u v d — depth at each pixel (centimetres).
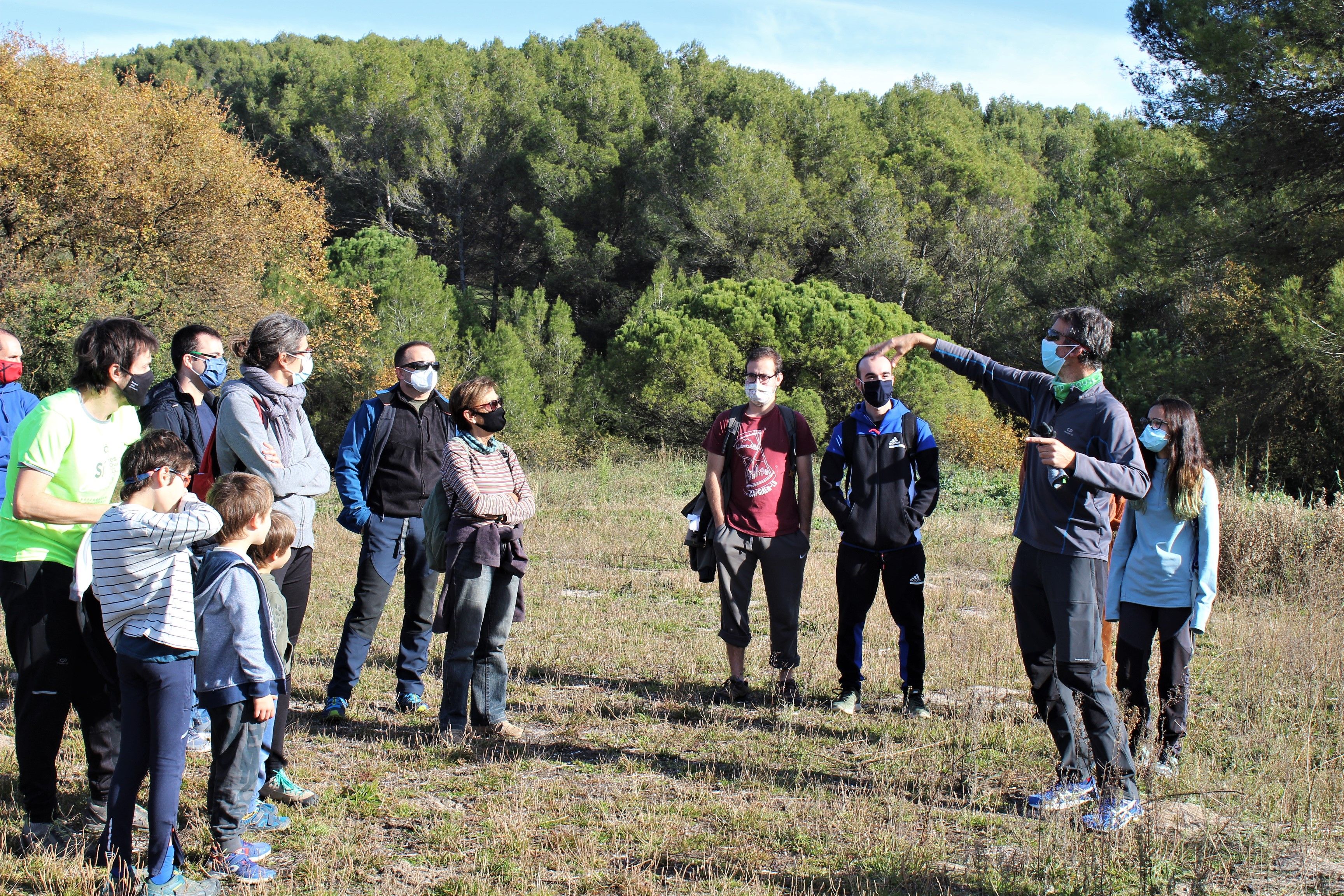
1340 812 395
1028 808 404
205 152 2425
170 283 2352
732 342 2711
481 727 498
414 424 539
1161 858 340
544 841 375
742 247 3478
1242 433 1758
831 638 706
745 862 355
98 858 338
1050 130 5569
